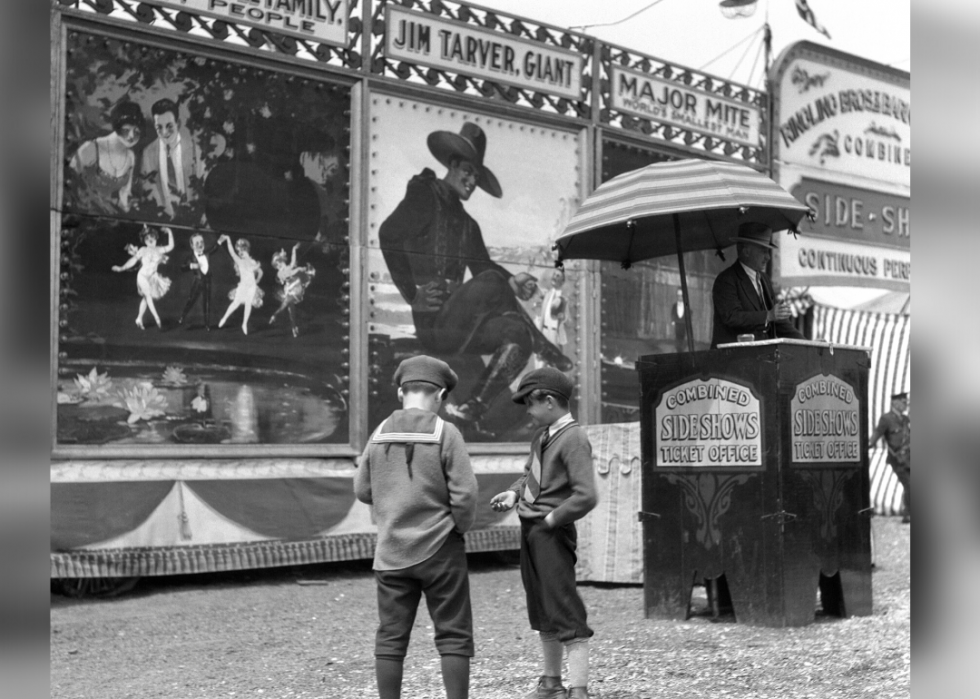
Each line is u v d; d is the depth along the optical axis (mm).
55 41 8781
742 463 7387
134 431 9086
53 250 8688
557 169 12289
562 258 8539
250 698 5480
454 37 11500
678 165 7668
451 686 4461
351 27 10727
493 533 11078
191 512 9164
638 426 9703
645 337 13055
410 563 4496
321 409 10211
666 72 13617
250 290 9844
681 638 6961
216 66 9766
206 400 9492
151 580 9734
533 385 5293
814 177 15781
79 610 8273
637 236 8664
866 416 7996
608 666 6117
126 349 9078
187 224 9508
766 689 5453
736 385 7434
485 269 11570
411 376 4754
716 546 7473
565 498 5199
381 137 10891
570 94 12445
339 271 10469
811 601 7359
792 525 7262
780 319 7523
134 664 6387
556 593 5129
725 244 8781
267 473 9719
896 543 12844
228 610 8406
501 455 11461
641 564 9562
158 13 9438
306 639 7234
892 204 16953
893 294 16875
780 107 15258
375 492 4637
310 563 10047
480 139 11633
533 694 5457
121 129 9172
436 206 11242
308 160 10328
